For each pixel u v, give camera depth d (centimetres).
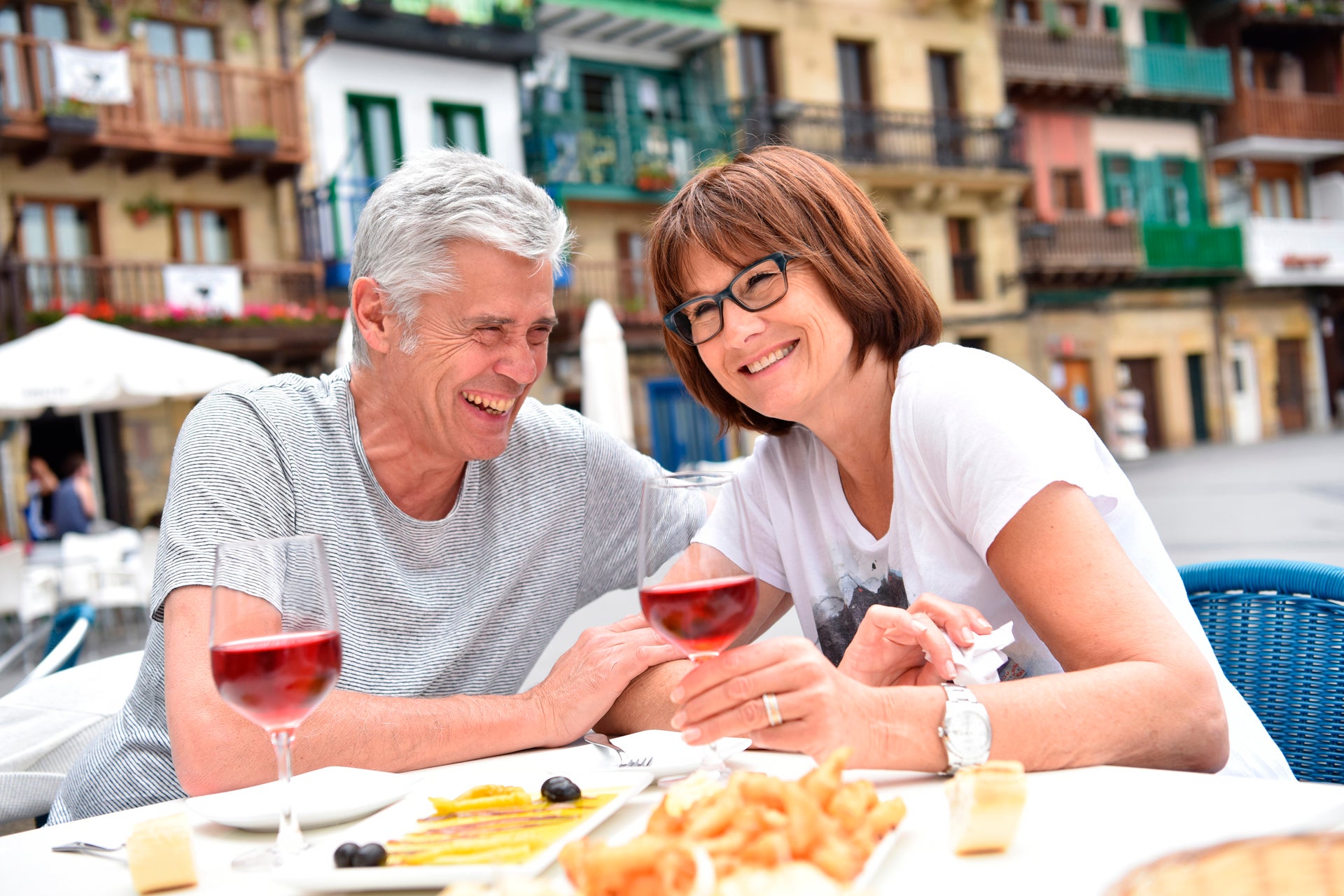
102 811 181
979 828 97
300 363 1595
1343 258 2722
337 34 1556
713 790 97
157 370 898
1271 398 2748
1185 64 2533
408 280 174
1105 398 2466
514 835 109
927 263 2208
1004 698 123
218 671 114
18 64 1366
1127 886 67
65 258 1424
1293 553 859
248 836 126
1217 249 2550
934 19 2205
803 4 2050
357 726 154
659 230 183
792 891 75
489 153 1722
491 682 197
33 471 1214
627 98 1895
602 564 216
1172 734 125
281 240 1554
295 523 180
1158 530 1102
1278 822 100
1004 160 2261
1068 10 2492
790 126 2008
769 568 201
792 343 174
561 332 1723
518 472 200
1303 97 2661
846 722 119
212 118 1491
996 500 144
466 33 1662
